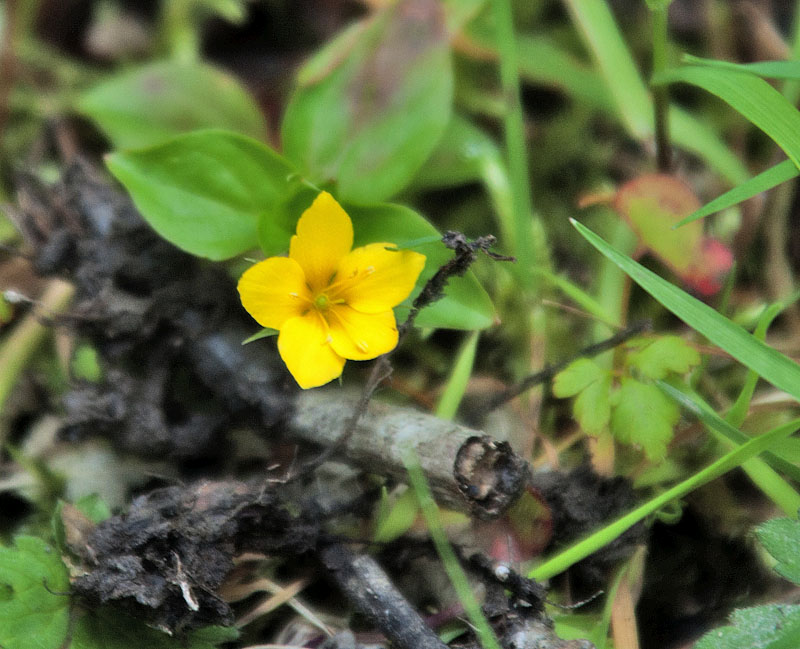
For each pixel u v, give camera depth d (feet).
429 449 0.92
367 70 0.99
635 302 1.00
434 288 0.93
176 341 0.96
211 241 0.96
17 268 1.01
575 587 0.94
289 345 0.93
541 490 0.94
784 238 1.02
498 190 1.02
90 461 0.97
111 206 0.98
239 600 0.94
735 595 0.95
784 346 1.00
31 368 0.99
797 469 0.92
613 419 0.94
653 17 0.97
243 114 1.02
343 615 0.94
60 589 0.92
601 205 1.03
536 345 0.99
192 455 0.95
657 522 0.96
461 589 0.91
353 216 0.96
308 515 0.93
